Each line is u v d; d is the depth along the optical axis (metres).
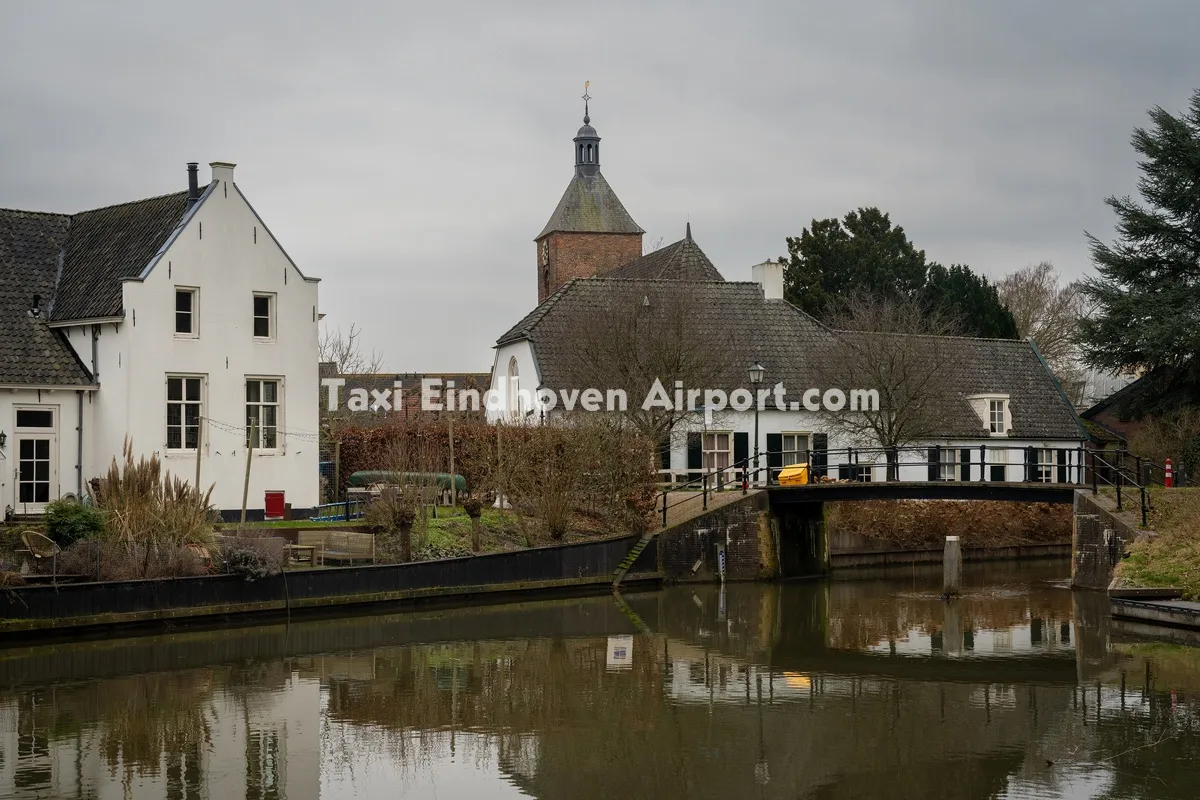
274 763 15.68
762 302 43.75
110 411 28.78
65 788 14.52
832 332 43.47
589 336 37.59
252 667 21.11
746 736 17.28
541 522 31.39
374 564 26.86
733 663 22.34
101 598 22.52
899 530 39.69
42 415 28.58
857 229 63.50
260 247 30.42
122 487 24.23
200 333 29.44
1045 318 71.19
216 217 29.72
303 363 31.05
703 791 14.94
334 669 21.17
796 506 35.81
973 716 18.33
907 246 63.28
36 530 23.31
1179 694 19.42
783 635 25.39
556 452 31.91
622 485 32.84
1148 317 41.53
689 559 33.06
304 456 30.95
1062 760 15.97
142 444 28.45
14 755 15.80
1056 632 25.31
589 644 24.14
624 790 14.91
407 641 23.88
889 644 24.30
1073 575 31.19
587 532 32.62
